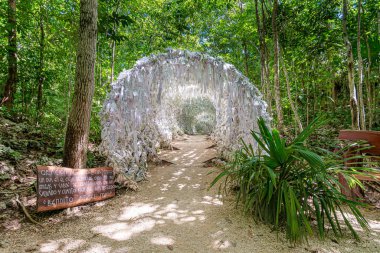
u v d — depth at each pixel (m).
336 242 2.01
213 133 7.96
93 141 5.46
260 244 2.00
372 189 3.13
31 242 2.00
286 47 5.99
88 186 2.87
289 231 2.05
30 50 6.29
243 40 7.96
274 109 8.12
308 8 5.48
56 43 4.84
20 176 3.31
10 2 5.21
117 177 3.42
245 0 7.55
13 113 5.60
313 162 2.03
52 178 2.48
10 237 2.05
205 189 3.53
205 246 1.98
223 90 4.42
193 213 2.66
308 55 6.00
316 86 8.35
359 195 2.80
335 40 5.47
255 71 9.88
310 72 7.03
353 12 5.25
